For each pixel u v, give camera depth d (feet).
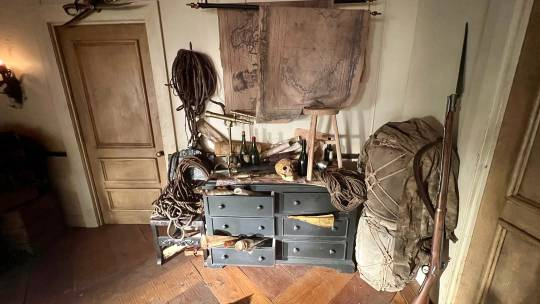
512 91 3.67
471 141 4.38
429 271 4.37
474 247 4.43
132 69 6.88
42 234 7.41
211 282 6.26
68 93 7.05
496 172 3.97
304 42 5.89
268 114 6.41
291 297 5.88
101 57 6.79
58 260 6.98
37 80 6.91
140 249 7.36
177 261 6.91
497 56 3.84
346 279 6.31
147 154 7.68
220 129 7.10
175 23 6.27
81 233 8.04
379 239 5.35
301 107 6.39
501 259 3.98
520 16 3.50
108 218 8.32
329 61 6.04
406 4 5.90
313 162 6.24
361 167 6.20
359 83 6.36
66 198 8.06
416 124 5.46
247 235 6.27
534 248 3.49
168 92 6.78
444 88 5.16
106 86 7.06
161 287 6.15
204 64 6.42
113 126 7.45
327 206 6.00
